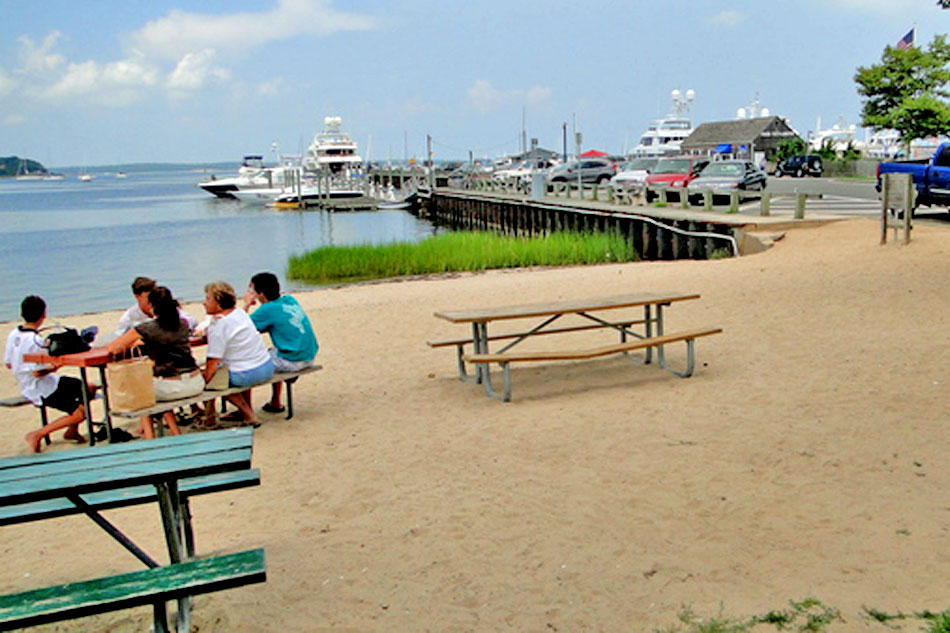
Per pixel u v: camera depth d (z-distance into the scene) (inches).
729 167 1196.5
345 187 2805.1
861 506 185.5
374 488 220.5
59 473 141.5
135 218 2431.1
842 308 423.8
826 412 255.6
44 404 281.0
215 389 274.1
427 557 176.4
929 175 805.2
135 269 1159.6
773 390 285.9
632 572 162.9
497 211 1606.8
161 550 191.8
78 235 1822.1
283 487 226.1
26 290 971.3
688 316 442.9
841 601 144.4
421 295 629.9
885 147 2837.1
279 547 186.7
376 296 642.8
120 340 264.7
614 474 217.0
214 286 275.6
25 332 280.5
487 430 264.7
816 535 172.9
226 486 168.4
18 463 148.2
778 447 227.8
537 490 209.9
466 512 199.2
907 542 166.2
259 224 2068.2
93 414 329.1
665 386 303.7
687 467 218.1
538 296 580.1
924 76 1870.1
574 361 356.8
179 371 267.3
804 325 391.9
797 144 2610.7
